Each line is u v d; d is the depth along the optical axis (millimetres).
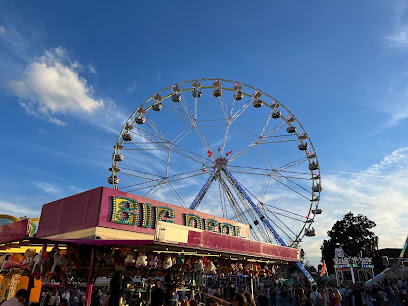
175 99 30484
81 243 7941
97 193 11828
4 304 5984
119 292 9055
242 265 13109
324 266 42344
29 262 9656
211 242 8953
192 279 13000
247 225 19234
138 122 29656
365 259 39625
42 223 13930
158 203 13867
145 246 8328
